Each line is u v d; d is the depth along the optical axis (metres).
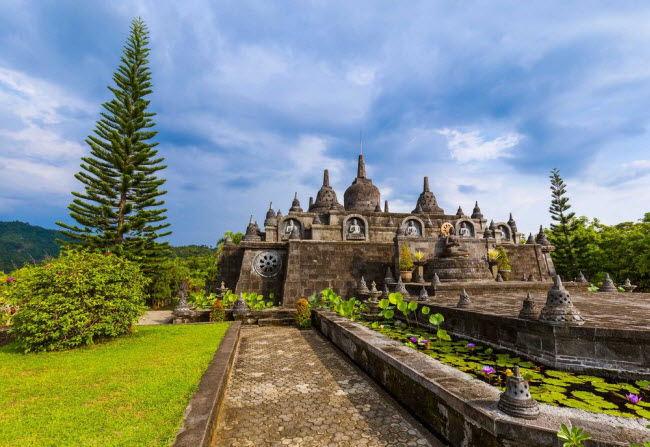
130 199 17.16
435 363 4.02
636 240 23.30
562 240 29.64
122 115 17.58
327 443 3.20
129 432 2.87
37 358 5.46
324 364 5.73
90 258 7.05
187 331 7.68
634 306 7.38
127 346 6.21
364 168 32.59
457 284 11.21
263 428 3.49
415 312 8.77
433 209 30.23
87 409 3.36
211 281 26.19
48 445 2.67
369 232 23.64
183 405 3.43
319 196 30.88
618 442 2.14
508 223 29.77
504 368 4.81
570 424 2.41
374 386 4.65
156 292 21.86
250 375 5.19
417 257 14.61
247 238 19.61
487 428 2.57
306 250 14.95
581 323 4.79
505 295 10.88
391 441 3.21
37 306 5.99
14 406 3.48
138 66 18.47
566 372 4.63
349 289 14.65
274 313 9.91
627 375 4.30
